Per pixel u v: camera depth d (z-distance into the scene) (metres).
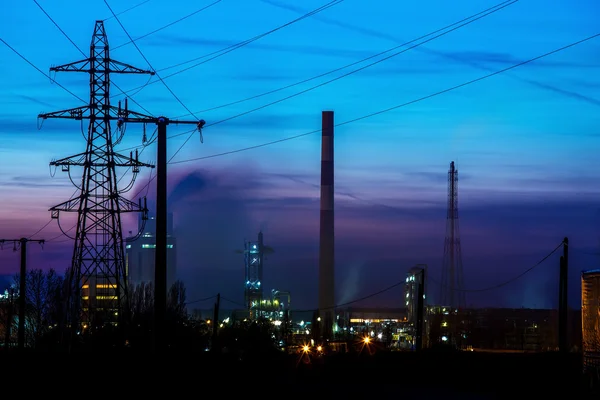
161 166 42.00
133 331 71.75
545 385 42.12
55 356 55.50
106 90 71.94
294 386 43.44
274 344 108.81
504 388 42.81
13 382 40.62
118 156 71.88
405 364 58.03
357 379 49.53
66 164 70.94
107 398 35.25
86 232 71.06
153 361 40.16
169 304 113.94
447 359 60.25
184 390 38.50
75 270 71.06
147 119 46.22
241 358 63.44
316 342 111.19
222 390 39.19
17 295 106.25
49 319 104.38
